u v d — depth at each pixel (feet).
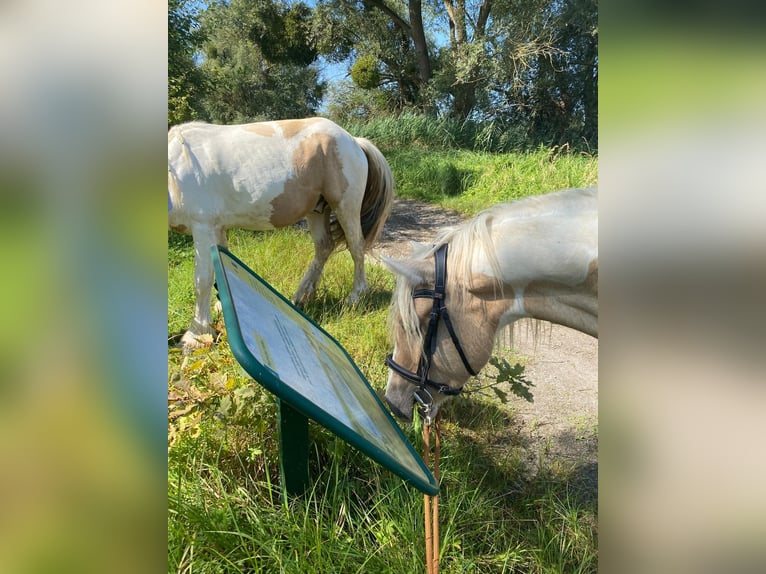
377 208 14.82
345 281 15.60
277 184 12.35
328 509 6.56
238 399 6.88
